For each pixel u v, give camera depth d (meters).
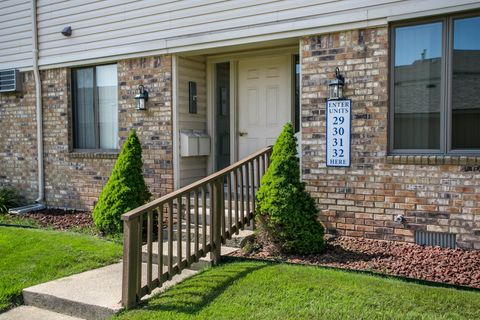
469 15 5.49
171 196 4.95
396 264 5.09
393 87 5.94
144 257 6.08
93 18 8.50
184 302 4.46
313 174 6.38
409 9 5.70
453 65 5.62
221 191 5.62
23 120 9.67
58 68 9.10
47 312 4.79
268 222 5.59
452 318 3.79
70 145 9.09
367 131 6.00
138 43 7.96
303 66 6.44
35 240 6.69
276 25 6.65
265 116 7.82
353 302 4.14
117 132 8.59
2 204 9.26
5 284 5.21
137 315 4.29
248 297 4.42
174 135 7.68
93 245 6.45
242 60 7.96
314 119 6.37
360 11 6.00
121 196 6.96
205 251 5.37
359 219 6.09
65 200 9.13
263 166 6.48
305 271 4.92
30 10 9.31
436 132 5.76
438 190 5.62
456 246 5.55
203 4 7.30
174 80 7.67
